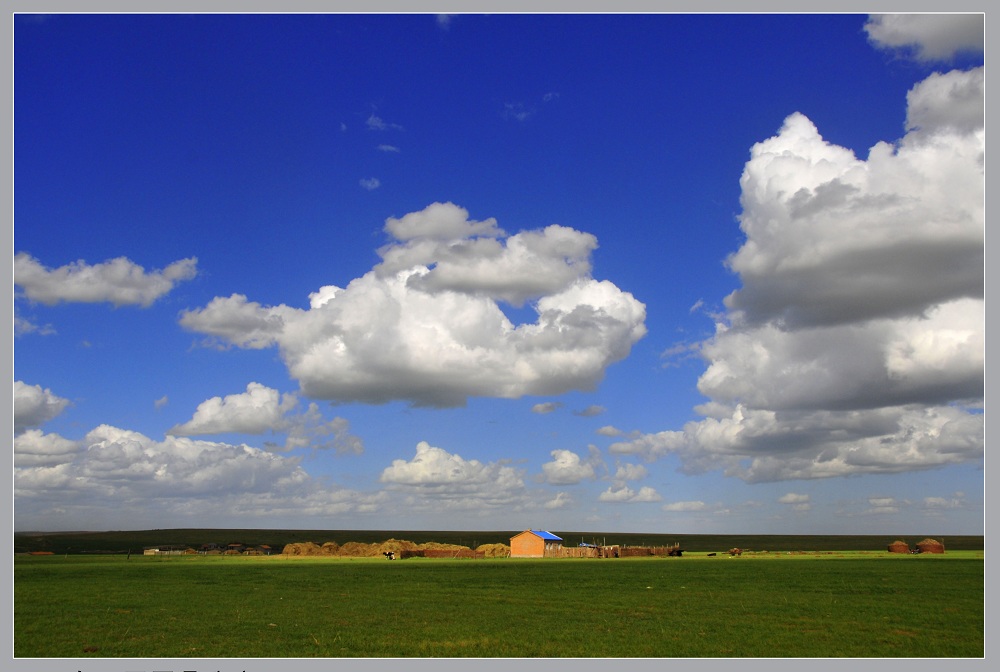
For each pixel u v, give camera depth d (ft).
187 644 134.31
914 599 201.46
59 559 554.87
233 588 247.50
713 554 616.80
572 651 127.65
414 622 160.56
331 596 217.77
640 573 330.75
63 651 128.36
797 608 182.39
